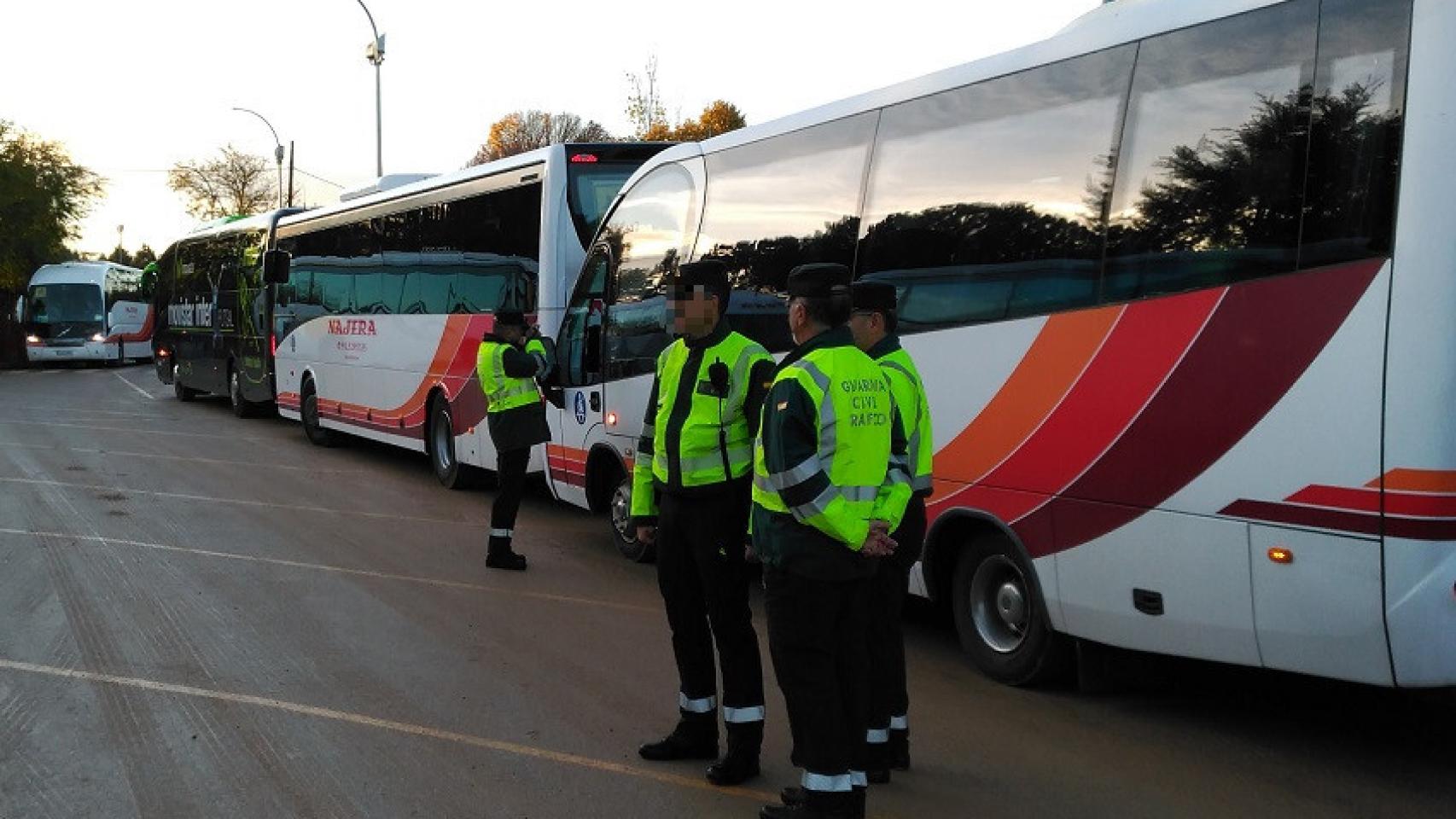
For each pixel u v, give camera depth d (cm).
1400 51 455
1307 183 479
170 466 1522
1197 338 516
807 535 421
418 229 1388
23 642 707
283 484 1377
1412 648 449
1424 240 445
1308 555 474
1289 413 480
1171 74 536
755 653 504
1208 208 516
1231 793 497
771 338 780
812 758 429
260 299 2012
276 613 783
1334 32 475
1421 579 444
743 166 819
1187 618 522
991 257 621
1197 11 528
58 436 1880
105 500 1238
